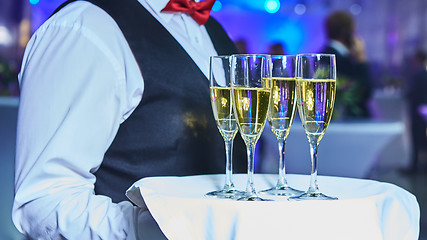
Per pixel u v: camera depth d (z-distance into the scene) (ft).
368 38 55.72
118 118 6.56
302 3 51.24
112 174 6.75
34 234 6.30
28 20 44.09
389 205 5.83
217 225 5.45
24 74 6.54
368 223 5.55
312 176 5.88
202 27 7.73
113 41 6.57
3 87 27.63
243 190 6.11
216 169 7.01
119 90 6.52
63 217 6.08
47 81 6.36
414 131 29.86
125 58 6.66
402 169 30.12
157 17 7.01
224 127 5.93
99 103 6.38
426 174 29.58
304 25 51.57
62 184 6.21
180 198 5.55
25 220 6.30
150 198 5.59
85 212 6.08
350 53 18.70
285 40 51.31
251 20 50.90
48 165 6.19
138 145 6.77
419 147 30.01
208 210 5.49
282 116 6.00
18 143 6.37
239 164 7.19
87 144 6.31
